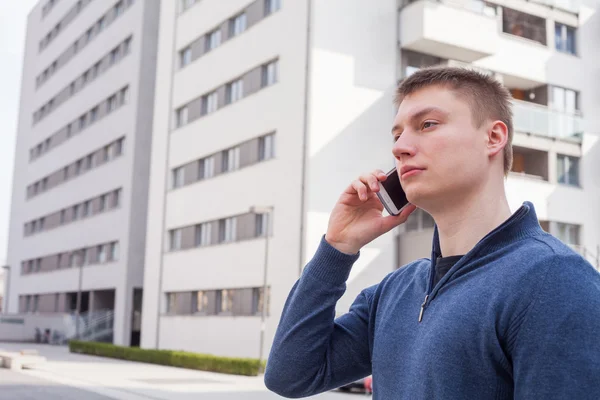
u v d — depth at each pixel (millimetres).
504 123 1575
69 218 45125
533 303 1317
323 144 22766
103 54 42469
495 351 1354
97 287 39375
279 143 24250
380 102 23844
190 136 30391
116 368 24578
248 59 26719
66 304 44469
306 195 22484
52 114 50531
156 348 30641
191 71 30875
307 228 22312
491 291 1395
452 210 1582
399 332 1608
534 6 26109
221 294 27219
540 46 26156
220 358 23250
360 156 23297
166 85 32719
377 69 23891
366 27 23875
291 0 24297
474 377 1377
